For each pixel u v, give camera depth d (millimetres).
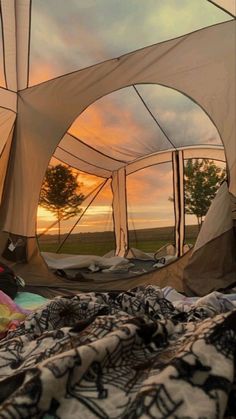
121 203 3863
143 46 3131
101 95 3354
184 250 3381
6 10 2990
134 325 899
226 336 778
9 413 662
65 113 3482
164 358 828
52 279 3512
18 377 770
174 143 3596
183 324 1035
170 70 3105
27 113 3566
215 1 2766
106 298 1371
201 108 3057
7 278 2787
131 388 764
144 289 1484
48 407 703
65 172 3666
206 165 3404
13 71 3387
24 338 1133
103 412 710
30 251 3553
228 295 2016
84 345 829
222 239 3020
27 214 3572
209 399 675
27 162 3592
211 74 2986
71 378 746
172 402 665
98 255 3758
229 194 3061
